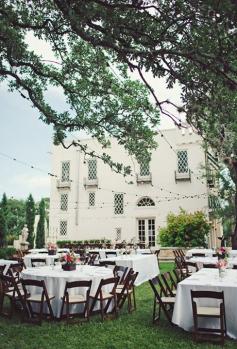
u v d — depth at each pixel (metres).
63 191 27.66
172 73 4.49
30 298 6.47
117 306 7.02
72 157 27.97
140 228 25.55
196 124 5.06
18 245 22.69
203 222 20.23
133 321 6.48
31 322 6.33
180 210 24.47
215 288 5.58
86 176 27.34
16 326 6.13
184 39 4.36
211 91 4.74
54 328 5.99
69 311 6.64
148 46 4.53
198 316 5.29
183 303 5.73
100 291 6.48
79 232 26.64
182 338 5.48
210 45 4.20
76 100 10.23
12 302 6.75
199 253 13.84
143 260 11.95
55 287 6.64
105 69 9.63
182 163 25.23
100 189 26.75
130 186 26.08
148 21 4.51
